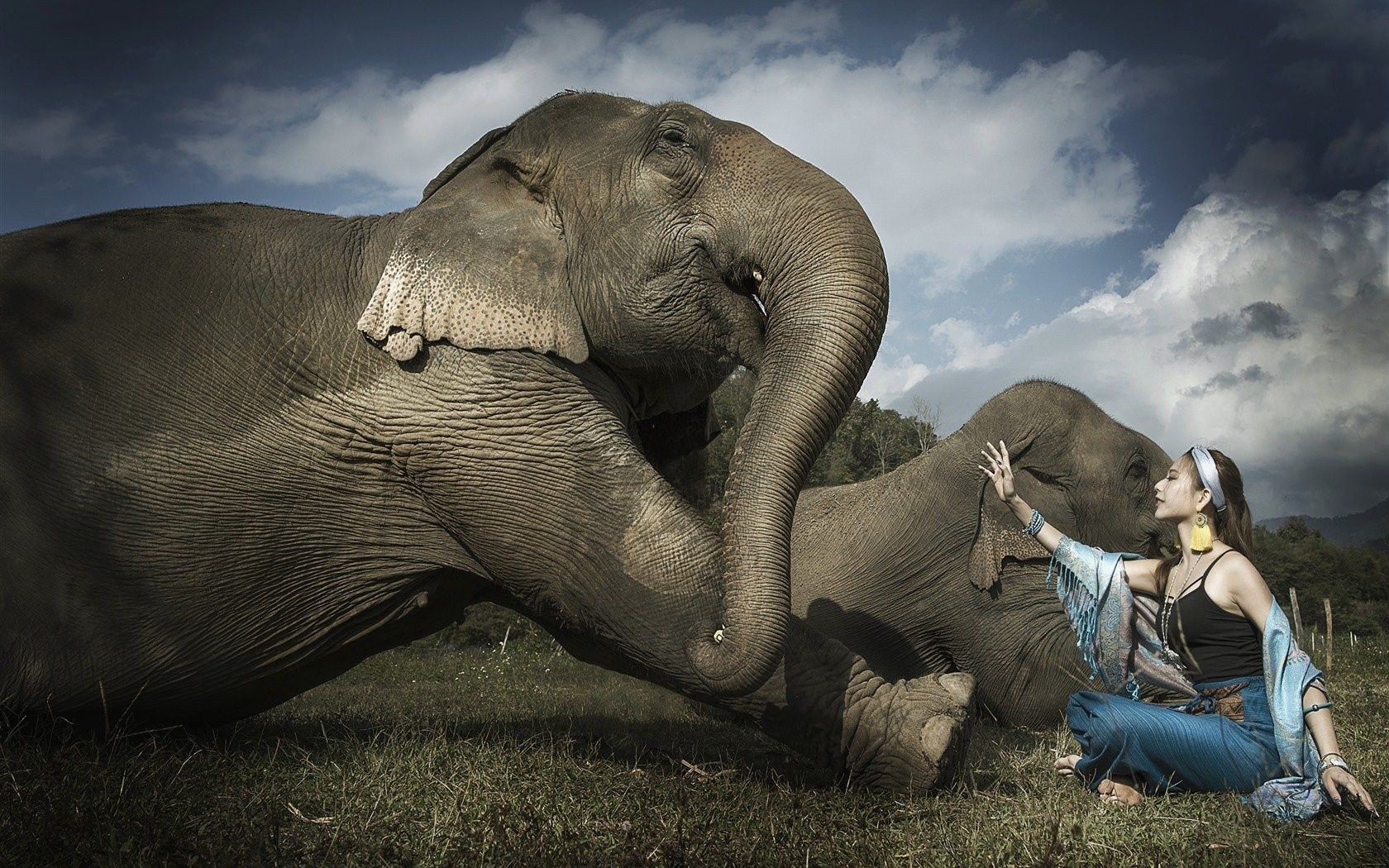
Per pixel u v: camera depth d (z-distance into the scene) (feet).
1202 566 13.47
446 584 16.37
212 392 15.33
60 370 15.11
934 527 25.48
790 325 14.51
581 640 15.64
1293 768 12.38
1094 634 14.23
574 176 15.96
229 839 10.14
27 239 16.37
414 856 10.12
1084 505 25.54
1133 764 13.21
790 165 15.34
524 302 15.19
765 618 13.34
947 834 11.42
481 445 14.85
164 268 15.98
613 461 14.71
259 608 15.71
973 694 14.94
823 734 14.35
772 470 13.93
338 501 15.49
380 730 17.15
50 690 14.74
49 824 10.20
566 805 11.91
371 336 15.15
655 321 15.38
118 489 14.99
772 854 10.55
